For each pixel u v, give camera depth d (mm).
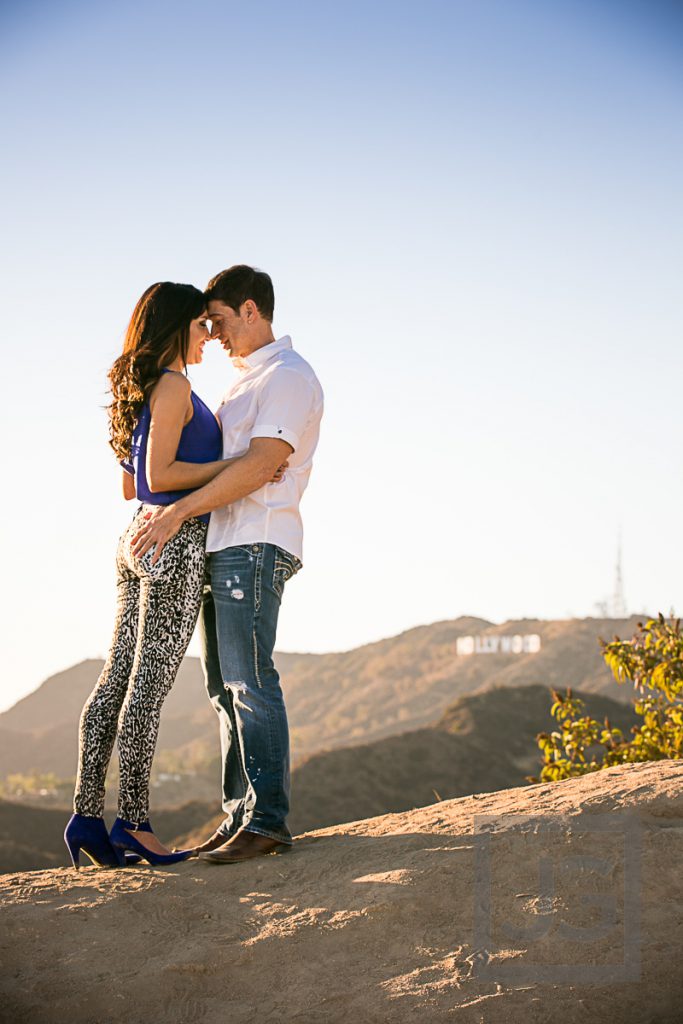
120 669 3957
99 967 2971
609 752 6781
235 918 3184
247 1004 2777
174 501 3891
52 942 3102
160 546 3764
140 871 3639
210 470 3854
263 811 3670
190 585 3834
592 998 2578
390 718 147375
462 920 2973
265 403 3898
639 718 55062
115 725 3932
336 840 3775
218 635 3889
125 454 4047
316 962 2898
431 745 47375
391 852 3449
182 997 2834
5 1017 2807
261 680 3801
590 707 55844
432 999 2654
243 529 3850
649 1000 2555
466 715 52906
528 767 48156
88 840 3807
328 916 3082
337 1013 2670
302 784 42438
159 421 3830
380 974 2814
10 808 57781
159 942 3076
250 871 3521
